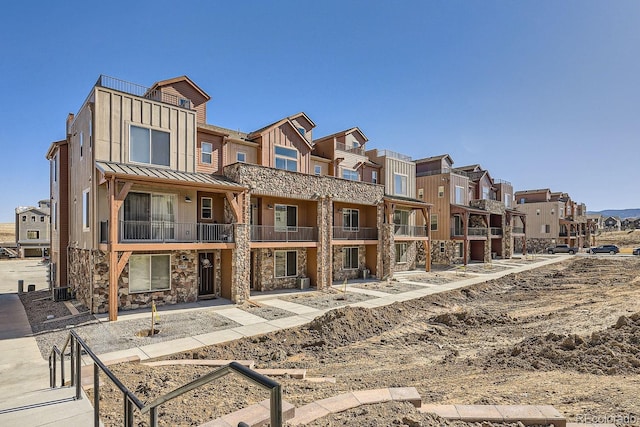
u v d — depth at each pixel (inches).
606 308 536.1
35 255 2151.8
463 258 1296.8
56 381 274.2
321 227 776.9
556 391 241.4
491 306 652.1
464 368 326.3
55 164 804.0
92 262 538.9
